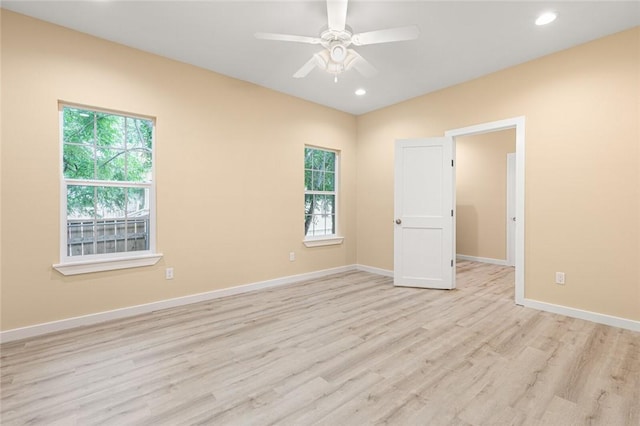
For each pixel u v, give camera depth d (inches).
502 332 103.2
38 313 101.5
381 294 148.2
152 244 126.4
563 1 90.9
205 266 138.7
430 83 152.5
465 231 249.4
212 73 140.1
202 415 62.6
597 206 111.7
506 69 135.2
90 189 115.6
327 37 91.4
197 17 100.0
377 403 66.4
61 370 79.4
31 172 100.3
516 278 132.3
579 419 61.2
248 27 105.7
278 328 107.0
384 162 188.9
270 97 160.7
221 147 143.2
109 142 119.2
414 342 95.9
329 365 82.2
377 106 187.5
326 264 188.9
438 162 157.5
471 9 94.8
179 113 130.8
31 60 99.8
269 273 161.3
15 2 92.2
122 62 116.8
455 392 70.2
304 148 176.7
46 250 103.0
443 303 134.3
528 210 128.5
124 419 61.4
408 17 99.0
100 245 117.7
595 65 111.7
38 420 60.9
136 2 92.4
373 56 124.9
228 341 96.7
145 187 126.0
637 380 74.5
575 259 116.9
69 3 92.8
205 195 138.5
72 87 106.8
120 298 117.2
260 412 63.6
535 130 126.5
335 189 199.6
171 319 115.2
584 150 114.3
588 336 99.6
